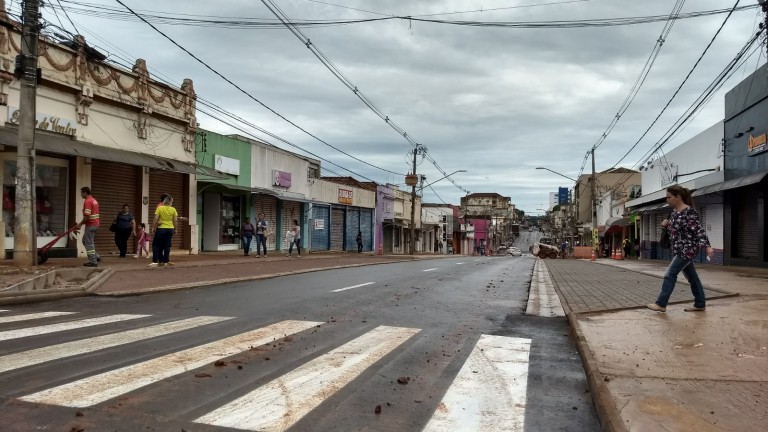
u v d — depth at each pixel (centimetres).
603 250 5197
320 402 412
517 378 491
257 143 2600
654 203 3122
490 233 10275
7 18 1328
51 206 1561
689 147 2659
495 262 2919
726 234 2111
